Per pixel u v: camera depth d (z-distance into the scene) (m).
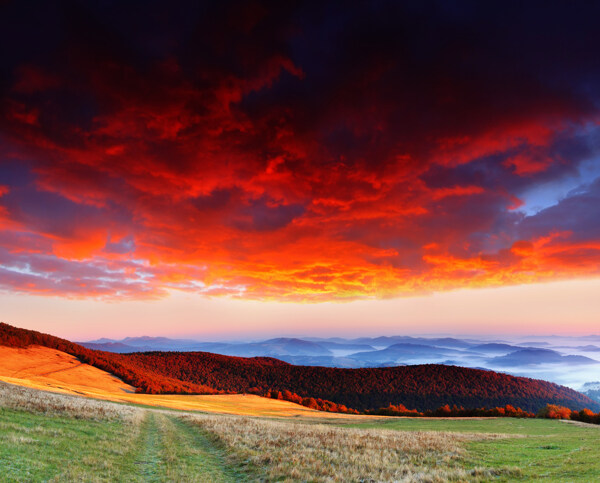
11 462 12.91
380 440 24.89
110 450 17.75
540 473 14.94
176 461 17.58
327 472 15.50
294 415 78.38
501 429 50.12
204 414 54.06
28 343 140.50
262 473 15.66
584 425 57.88
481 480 14.23
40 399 30.91
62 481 11.96
